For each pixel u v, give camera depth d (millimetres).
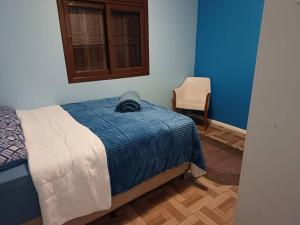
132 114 2205
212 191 2062
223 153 2750
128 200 1738
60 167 1303
